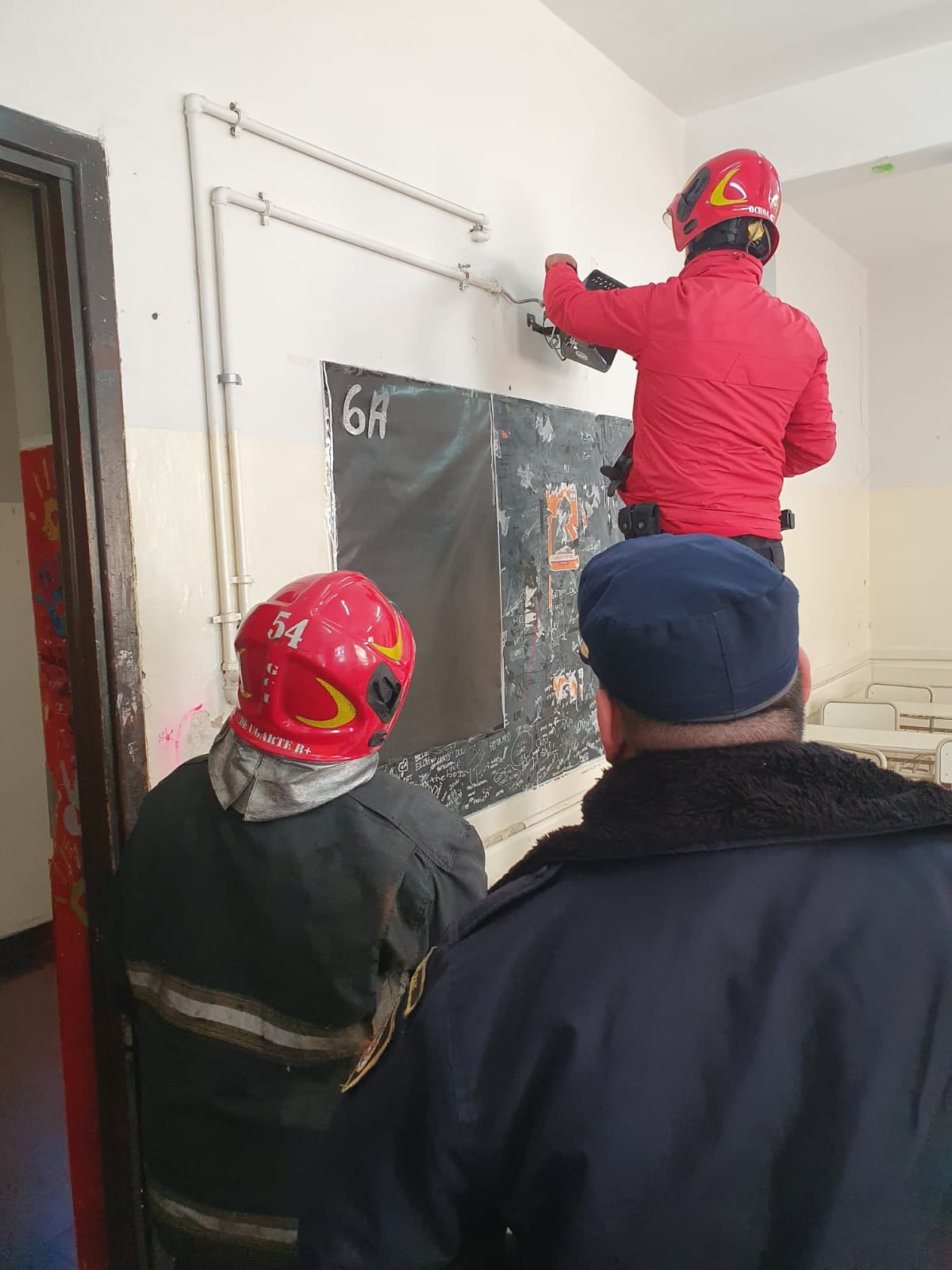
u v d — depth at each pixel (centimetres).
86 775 135
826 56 266
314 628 98
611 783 64
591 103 254
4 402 288
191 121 140
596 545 263
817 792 59
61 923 149
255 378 153
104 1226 148
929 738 345
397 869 96
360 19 174
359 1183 59
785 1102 50
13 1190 188
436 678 199
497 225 215
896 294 514
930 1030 51
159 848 105
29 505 144
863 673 530
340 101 170
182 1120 103
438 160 196
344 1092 67
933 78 261
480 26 209
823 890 56
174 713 141
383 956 98
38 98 121
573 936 57
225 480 148
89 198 126
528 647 231
